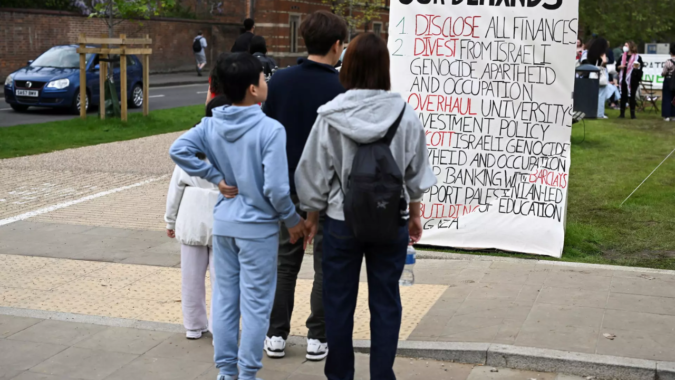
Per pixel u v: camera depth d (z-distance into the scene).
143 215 8.34
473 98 6.89
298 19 43.06
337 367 3.72
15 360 4.32
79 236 7.39
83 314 5.12
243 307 3.77
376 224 3.36
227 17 41.34
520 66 6.78
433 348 4.41
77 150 13.01
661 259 6.71
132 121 16.69
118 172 11.05
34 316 5.05
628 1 40.34
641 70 18.56
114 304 5.38
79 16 30.88
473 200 6.96
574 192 9.73
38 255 6.70
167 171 11.22
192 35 37.75
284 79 4.15
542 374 4.20
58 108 19.59
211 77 4.33
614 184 10.27
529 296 5.35
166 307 5.34
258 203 3.69
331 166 3.54
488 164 6.91
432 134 7.00
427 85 6.97
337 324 3.67
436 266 6.28
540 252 6.77
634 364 4.09
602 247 7.14
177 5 39.94
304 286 5.83
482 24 6.80
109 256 6.70
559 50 6.68
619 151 13.30
